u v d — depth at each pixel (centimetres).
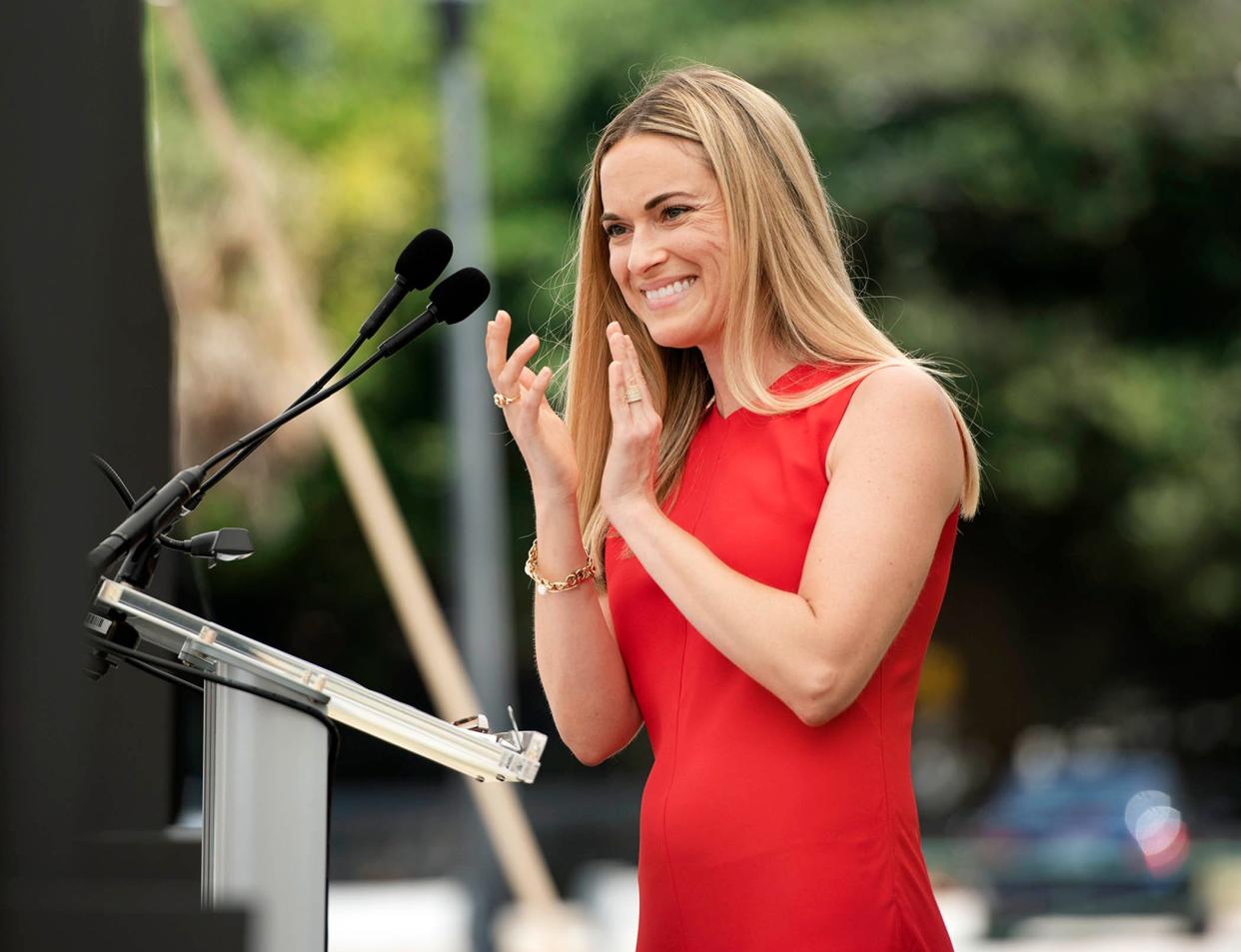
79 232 737
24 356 683
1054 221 7144
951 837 7938
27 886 672
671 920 828
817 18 7288
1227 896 5462
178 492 748
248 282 5581
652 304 877
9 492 668
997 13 7131
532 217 7325
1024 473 7244
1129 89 7088
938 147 7025
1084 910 4834
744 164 863
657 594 878
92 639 705
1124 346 7388
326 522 8088
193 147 5553
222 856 688
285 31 7212
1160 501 7394
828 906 792
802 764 809
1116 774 5053
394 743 703
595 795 9094
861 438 823
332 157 7069
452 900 5656
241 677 696
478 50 7094
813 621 785
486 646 4119
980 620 8819
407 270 815
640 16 7362
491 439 4231
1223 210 7244
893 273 7219
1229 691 9525
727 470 869
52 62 714
